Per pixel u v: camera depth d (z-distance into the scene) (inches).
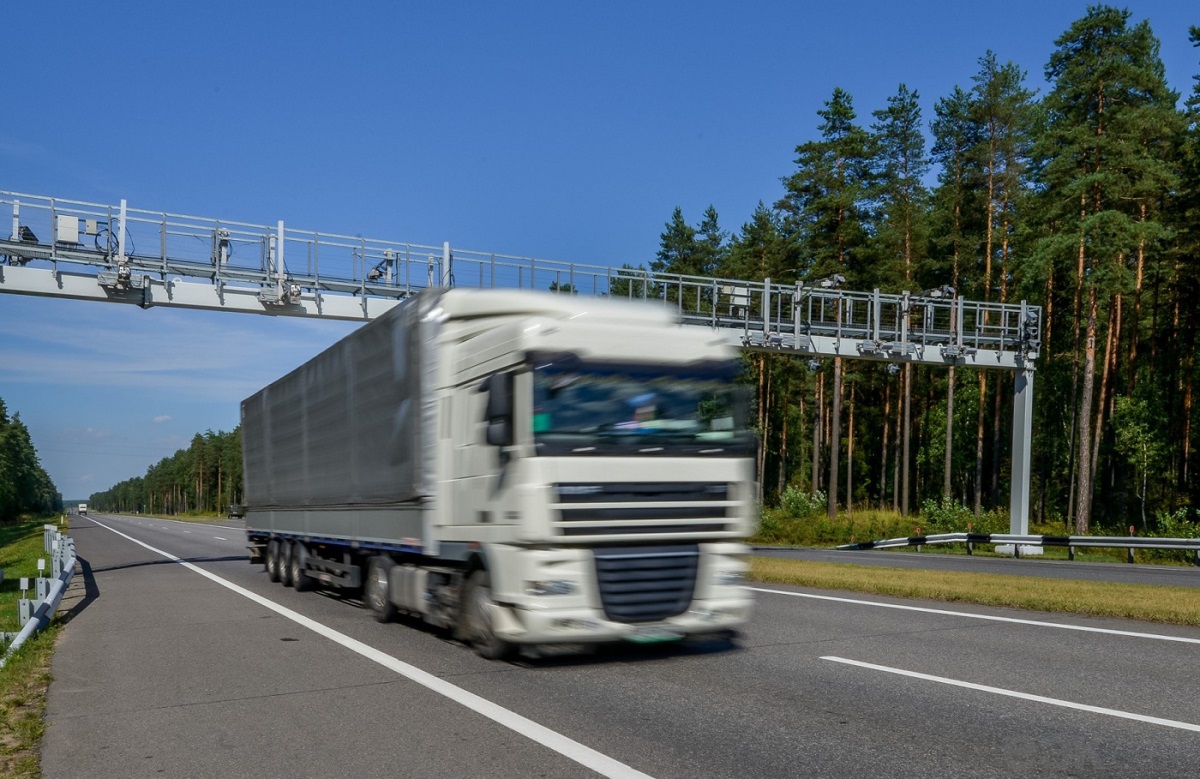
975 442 2224.4
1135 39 1541.6
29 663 353.7
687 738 237.1
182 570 861.2
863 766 212.2
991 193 1866.4
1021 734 238.7
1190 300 1801.2
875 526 1460.4
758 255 2417.6
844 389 2411.4
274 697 294.4
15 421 5708.7
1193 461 1946.4
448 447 377.4
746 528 343.6
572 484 313.9
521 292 378.6
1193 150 1604.3
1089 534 1437.0
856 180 2063.2
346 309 968.9
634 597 320.5
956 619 454.3
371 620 476.1
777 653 359.9
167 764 223.3
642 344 337.1
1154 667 327.6
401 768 215.8
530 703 278.2
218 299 916.0
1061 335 2066.9
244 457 791.1
